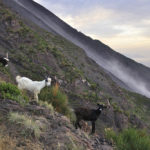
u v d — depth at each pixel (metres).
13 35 43.88
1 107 8.30
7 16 48.16
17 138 6.87
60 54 46.00
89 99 34.41
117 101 48.16
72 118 11.74
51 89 13.10
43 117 8.74
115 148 9.39
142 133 11.50
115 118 34.34
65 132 8.09
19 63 35.16
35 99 11.02
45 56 41.28
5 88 9.79
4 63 19.17
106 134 10.45
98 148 8.51
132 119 41.59
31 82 11.23
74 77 38.94
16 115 7.72
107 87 52.75
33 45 43.94
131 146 9.70
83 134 9.10
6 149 6.24
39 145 6.91
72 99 32.38
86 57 76.69
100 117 32.16
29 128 7.36
